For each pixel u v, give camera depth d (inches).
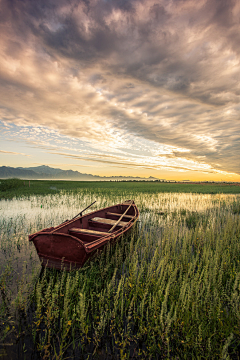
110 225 343.9
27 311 163.9
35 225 418.0
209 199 945.5
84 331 137.9
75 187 1526.8
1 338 139.3
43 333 143.3
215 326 142.2
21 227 402.3
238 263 235.9
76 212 572.1
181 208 684.1
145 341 138.8
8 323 150.9
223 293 168.1
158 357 128.1
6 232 366.9
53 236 221.9
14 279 208.8
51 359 125.0
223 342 133.9
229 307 166.2
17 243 311.4
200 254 277.0
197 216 542.0
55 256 227.9
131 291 181.8
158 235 380.8
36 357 126.0
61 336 138.7
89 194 1032.2
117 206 515.5
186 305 153.1
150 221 493.7
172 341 137.5
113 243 264.8
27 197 883.4
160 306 163.6
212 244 308.7
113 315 154.0
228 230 353.1
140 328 142.1
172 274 193.0
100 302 166.2
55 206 665.6
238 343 133.6
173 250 276.7
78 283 196.5
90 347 134.2
